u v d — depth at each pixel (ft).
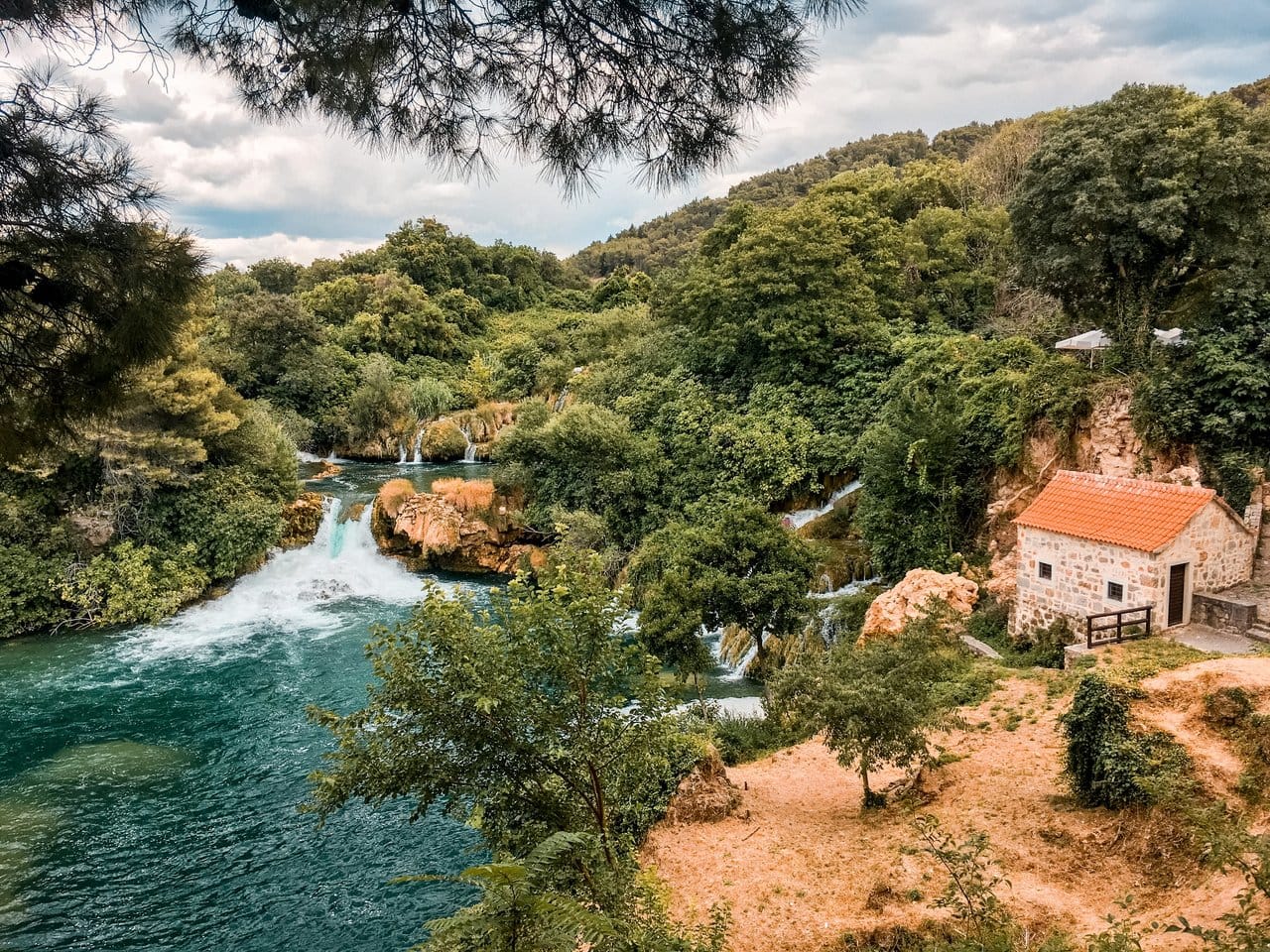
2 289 17.06
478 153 18.78
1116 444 72.08
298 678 79.25
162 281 18.04
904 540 83.82
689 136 18.42
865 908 37.63
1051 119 139.03
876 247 123.75
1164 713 43.19
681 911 39.50
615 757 30.81
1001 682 60.18
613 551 106.32
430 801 29.76
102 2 16.17
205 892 48.01
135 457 99.45
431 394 187.83
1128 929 24.36
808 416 108.47
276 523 108.06
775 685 49.37
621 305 235.20
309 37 17.31
